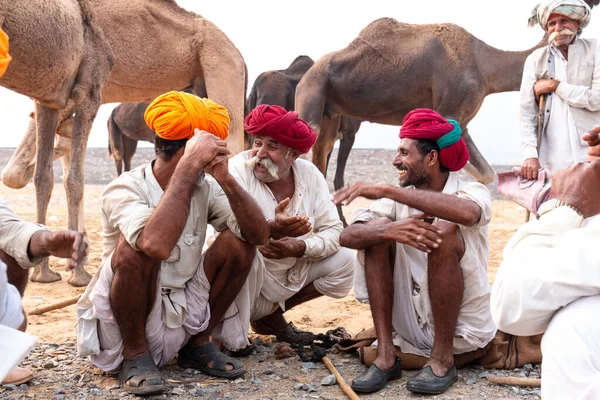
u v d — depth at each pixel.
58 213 13.62
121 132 14.84
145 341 3.63
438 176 3.89
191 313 3.78
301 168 4.28
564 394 2.11
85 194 17.45
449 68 9.71
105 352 3.62
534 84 5.74
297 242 4.08
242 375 3.87
